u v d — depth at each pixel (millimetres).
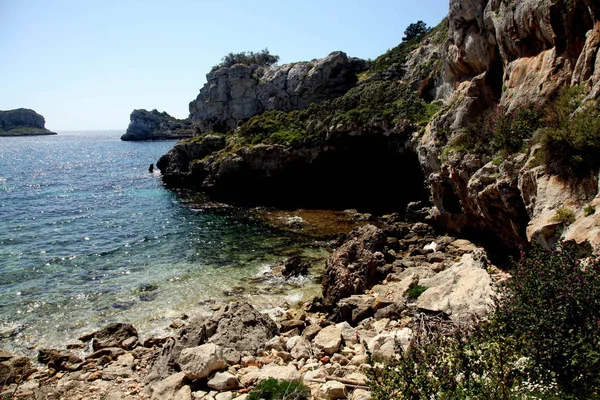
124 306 19281
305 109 56156
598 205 10570
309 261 24922
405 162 38688
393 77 53312
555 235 11242
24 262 25641
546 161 13609
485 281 12445
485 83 25125
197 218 37531
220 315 14984
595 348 6059
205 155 58469
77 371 13812
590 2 15023
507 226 18844
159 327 17188
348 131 41531
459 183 22719
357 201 43594
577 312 6398
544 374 6254
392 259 23234
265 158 45875
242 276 22766
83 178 67562
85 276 23219
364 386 9688
